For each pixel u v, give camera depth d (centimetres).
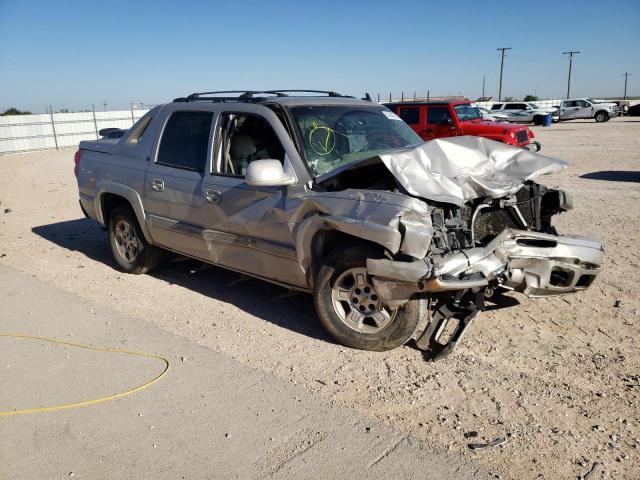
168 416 354
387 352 433
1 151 3016
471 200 448
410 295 395
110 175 630
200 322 498
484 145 468
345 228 405
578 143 2255
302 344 450
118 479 297
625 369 400
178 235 559
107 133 895
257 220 474
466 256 396
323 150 475
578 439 322
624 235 755
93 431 339
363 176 464
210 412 357
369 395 373
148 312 524
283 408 360
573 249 440
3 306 545
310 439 328
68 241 821
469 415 348
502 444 319
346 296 432
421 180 405
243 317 507
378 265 393
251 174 428
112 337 469
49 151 3094
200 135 543
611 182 1236
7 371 413
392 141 533
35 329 488
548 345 439
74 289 593
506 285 434
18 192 1340
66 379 400
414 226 382
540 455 309
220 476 298
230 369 411
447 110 1639
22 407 365
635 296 533
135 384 392
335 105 530
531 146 773
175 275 634
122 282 615
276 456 313
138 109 3641
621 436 324
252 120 509
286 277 473
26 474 301
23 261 709
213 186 509
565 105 4041
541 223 511
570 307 511
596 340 446
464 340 450
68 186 1423
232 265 518
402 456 311
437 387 380
